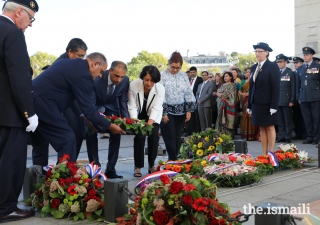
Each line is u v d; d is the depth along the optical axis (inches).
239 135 486.9
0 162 153.3
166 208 120.0
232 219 114.5
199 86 486.0
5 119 151.7
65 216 161.5
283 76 402.3
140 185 153.9
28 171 183.2
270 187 204.4
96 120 187.3
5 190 153.5
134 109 240.2
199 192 121.9
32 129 156.6
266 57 279.3
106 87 228.8
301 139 428.5
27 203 175.6
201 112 476.1
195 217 115.3
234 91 438.6
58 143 184.2
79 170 164.7
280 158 245.0
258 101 277.7
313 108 383.2
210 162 235.6
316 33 440.5
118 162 305.4
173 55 259.1
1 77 151.2
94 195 157.1
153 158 247.0
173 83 258.5
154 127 241.1
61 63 185.8
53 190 159.2
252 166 219.1
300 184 209.6
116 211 147.5
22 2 154.6
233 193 193.5
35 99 179.0
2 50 149.3
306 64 390.9
